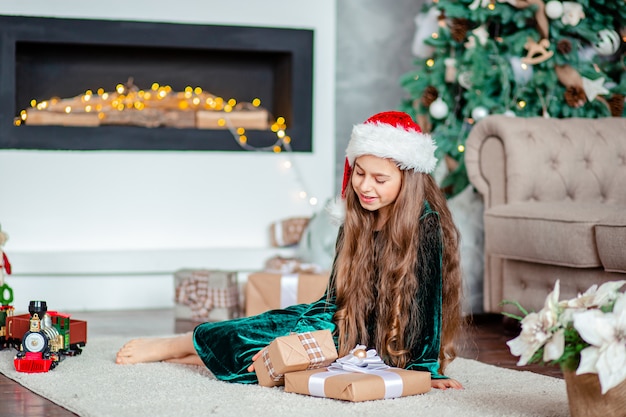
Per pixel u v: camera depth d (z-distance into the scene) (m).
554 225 3.27
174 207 4.73
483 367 2.83
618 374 1.77
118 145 4.64
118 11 4.65
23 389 2.48
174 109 4.93
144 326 3.86
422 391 2.37
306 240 4.45
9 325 3.02
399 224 2.45
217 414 2.12
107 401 2.26
